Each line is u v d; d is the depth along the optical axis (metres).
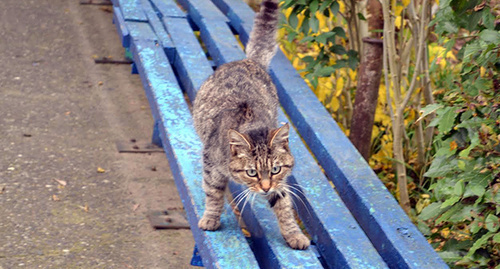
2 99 3.32
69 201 2.90
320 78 3.19
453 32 2.61
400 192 2.95
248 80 2.66
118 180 3.01
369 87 2.98
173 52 3.18
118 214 2.87
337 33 3.03
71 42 3.86
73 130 3.22
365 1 3.15
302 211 2.62
